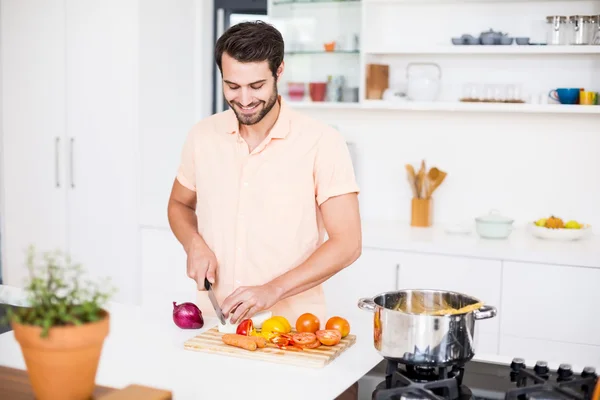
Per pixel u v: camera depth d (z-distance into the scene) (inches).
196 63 157.6
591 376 54.8
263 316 70.9
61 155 152.3
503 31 138.7
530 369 59.9
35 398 45.3
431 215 140.3
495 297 120.4
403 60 145.2
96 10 145.4
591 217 137.3
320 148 77.7
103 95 147.0
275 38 72.3
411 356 56.2
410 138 146.6
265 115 75.4
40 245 156.6
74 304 43.3
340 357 65.0
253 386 57.2
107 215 149.4
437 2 139.9
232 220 80.6
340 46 140.1
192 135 84.5
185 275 142.7
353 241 76.7
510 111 131.5
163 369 60.8
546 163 138.9
